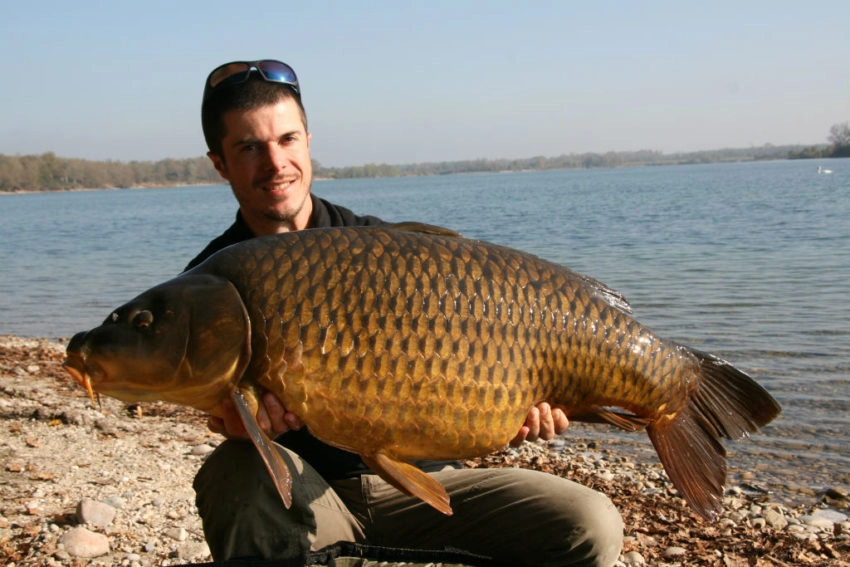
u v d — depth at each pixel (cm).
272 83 357
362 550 305
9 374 810
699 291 1363
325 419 273
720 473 320
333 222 391
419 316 274
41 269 2159
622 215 3375
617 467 621
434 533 328
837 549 452
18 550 398
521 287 288
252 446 299
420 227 306
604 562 308
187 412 695
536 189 7762
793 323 1096
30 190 14500
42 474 509
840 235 2212
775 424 703
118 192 15012
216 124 361
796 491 564
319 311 270
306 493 305
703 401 321
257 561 292
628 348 304
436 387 275
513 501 314
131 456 561
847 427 692
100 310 1499
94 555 400
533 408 296
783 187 5544
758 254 1859
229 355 270
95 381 274
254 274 274
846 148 18262
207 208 6225
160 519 451
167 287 277
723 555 440
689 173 12375
